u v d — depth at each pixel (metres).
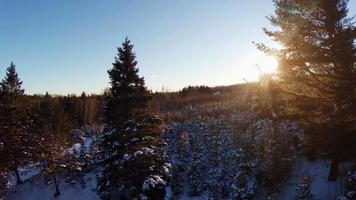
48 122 49.31
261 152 25.38
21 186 37.75
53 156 36.12
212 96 86.00
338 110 17.72
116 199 28.95
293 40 18.72
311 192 19.31
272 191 21.91
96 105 82.12
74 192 36.06
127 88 27.34
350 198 16.23
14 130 26.81
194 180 29.02
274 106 28.36
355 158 19.34
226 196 25.75
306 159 23.12
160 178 25.14
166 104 85.25
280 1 19.44
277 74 19.88
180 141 35.47
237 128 33.41
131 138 25.81
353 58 17.27
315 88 18.73
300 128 24.89
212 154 30.67
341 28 17.73
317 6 17.95
